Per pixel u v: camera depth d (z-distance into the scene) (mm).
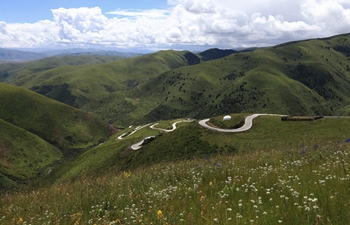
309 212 4652
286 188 6332
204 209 5777
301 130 63188
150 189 8820
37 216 7996
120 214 6773
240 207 5430
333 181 6215
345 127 57875
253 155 14938
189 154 66125
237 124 78000
